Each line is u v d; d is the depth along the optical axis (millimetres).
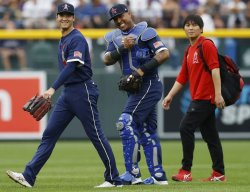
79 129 51156
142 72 25516
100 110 50344
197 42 27656
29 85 49906
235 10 57281
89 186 26219
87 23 53281
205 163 37531
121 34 26250
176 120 50531
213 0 58281
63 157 41469
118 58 26250
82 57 24656
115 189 24359
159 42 25719
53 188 25344
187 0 59312
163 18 55562
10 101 49906
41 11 56906
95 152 44438
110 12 25969
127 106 26000
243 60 50469
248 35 50375
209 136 28266
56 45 50094
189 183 26984
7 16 55406
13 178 25078
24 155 42500
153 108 26297
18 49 49969
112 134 50656
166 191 23656
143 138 26594
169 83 49781
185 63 28266
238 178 29516
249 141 51406
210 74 27438
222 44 50531
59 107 25422
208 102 27562
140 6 59031
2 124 50062
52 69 50000
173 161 38625
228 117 50969
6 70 49906
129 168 26109
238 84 27562
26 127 50156
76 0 59031
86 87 25094
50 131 25422
